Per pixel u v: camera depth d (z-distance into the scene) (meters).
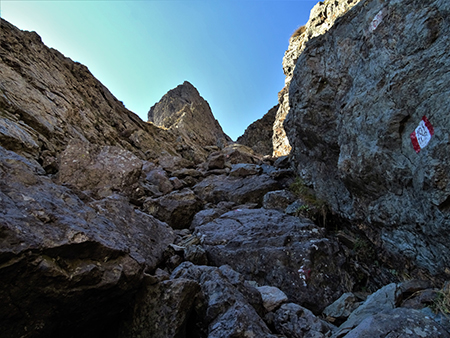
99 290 2.44
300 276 4.29
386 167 3.72
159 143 17.83
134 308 2.90
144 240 4.54
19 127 7.12
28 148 6.51
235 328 2.64
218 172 11.25
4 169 2.74
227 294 3.10
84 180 6.45
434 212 2.92
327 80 5.55
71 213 2.88
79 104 13.13
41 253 2.13
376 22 4.09
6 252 1.89
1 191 2.43
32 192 2.72
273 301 3.63
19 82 9.52
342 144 4.86
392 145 3.58
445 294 2.83
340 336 2.86
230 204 7.84
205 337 2.92
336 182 5.86
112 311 2.76
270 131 27.52
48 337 2.29
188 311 2.91
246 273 4.54
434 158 2.81
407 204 3.52
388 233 4.12
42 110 9.45
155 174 9.55
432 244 3.21
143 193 7.50
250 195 8.34
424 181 2.93
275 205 7.09
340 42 5.24
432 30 3.17
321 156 6.34
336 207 5.76
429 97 3.04
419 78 3.22
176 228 6.73
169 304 2.82
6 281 1.93
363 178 4.21
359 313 3.23
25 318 2.09
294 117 6.61
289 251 4.62
